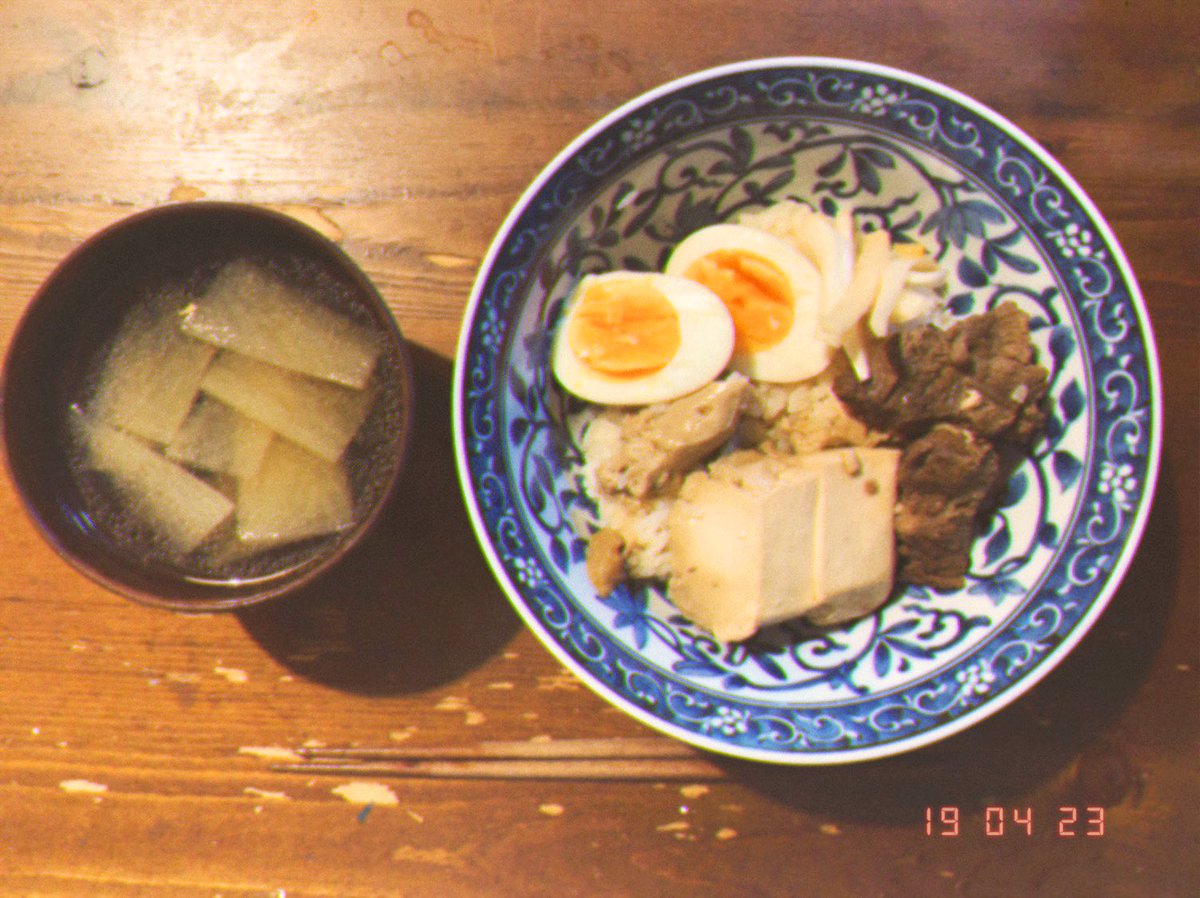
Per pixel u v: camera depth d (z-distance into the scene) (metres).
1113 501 0.33
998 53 0.37
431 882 0.38
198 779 0.38
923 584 0.35
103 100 0.38
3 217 0.38
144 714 0.38
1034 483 0.35
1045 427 0.35
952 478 0.34
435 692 0.38
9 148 0.38
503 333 0.34
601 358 0.36
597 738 0.37
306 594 0.38
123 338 0.34
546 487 0.35
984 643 0.34
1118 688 0.37
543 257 0.34
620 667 0.34
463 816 0.38
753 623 0.34
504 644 0.38
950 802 0.37
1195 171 0.37
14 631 0.38
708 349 0.35
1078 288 0.34
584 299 0.35
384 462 0.34
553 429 0.36
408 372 0.32
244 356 0.34
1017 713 0.37
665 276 0.36
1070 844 0.37
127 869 0.38
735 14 0.37
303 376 0.34
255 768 0.38
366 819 0.38
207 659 0.38
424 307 0.37
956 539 0.35
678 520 0.35
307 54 0.38
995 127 0.33
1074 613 0.33
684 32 0.37
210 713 0.38
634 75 0.37
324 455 0.34
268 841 0.38
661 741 0.37
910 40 0.37
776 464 0.35
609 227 0.35
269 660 0.38
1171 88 0.37
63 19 0.38
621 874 0.37
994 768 0.37
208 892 0.38
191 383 0.34
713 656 0.35
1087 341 0.34
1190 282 0.37
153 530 0.34
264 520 0.34
